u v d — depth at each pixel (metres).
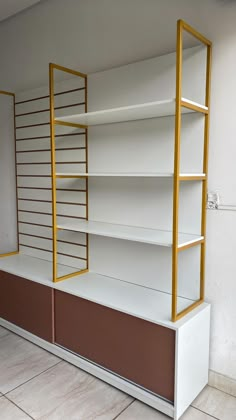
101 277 2.72
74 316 2.45
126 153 2.53
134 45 2.46
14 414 2.01
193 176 2.02
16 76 3.33
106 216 2.70
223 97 2.07
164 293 2.39
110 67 2.61
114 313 2.19
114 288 2.48
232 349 2.18
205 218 2.18
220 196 2.14
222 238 2.16
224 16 2.03
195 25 2.15
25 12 3.16
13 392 2.20
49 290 2.58
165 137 2.31
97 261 2.79
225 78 2.05
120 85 2.51
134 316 2.07
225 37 2.04
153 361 2.02
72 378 2.35
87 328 2.37
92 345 2.36
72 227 2.51
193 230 2.25
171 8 2.25
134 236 2.15
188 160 2.23
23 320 2.86
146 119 2.39
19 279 2.83
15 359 2.58
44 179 3.13
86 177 2.78
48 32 2.99
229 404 2.11
